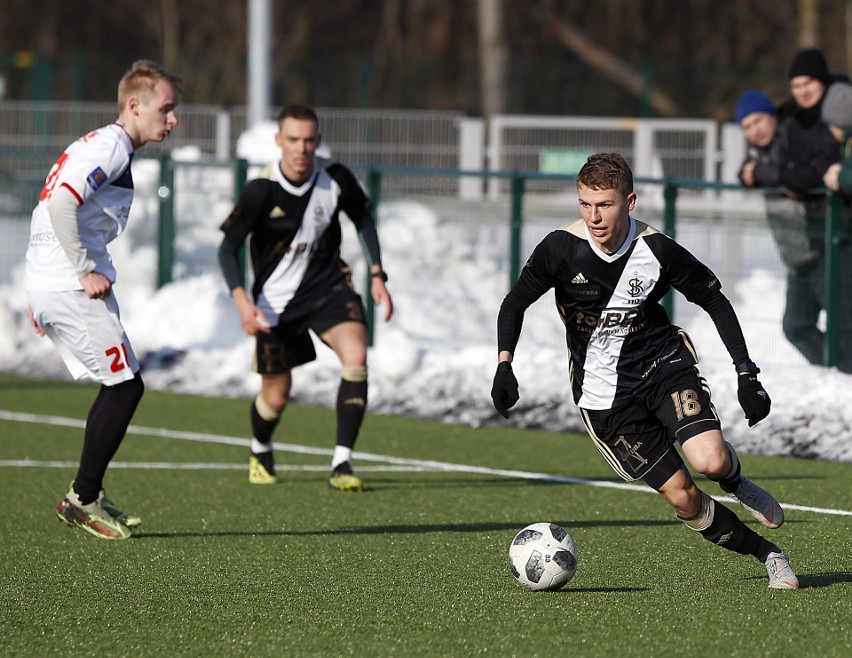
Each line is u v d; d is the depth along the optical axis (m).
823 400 34.31
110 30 143.50
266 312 28.19
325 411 39.88
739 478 18.72
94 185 21.45
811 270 37.44
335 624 17.66
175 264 49.91
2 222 56.72
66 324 21.98
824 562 21.38
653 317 19.06
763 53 130.12
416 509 26.22
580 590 19.45
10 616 18.19
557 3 132.50
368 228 28.53
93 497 22.77
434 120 76.25
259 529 24.27
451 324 44.75
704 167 68.19
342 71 95.50
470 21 140.38
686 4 131.25
